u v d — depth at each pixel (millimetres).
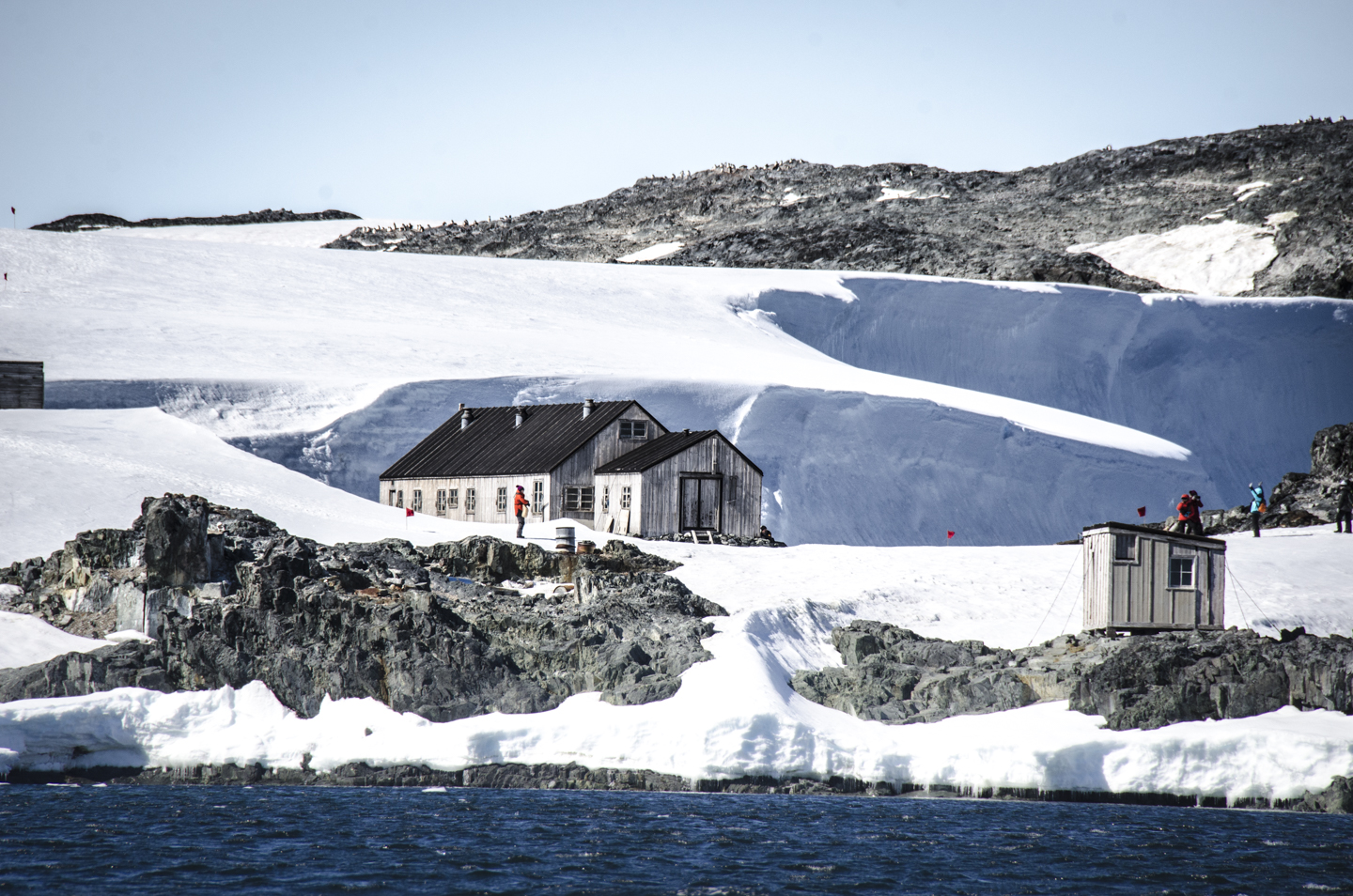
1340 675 60000
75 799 53844
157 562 66938
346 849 47188
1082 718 59469
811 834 50438
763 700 59531
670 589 72500
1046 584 82250
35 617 66500
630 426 108250
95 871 43906
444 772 58562
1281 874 45750
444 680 61312
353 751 58688
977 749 57281
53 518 82062
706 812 53625
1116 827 52062
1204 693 59844
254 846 47375
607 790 57438
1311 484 120812
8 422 101938
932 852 48188
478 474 110562
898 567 84938
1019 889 43969
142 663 61719
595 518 104438
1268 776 55688
